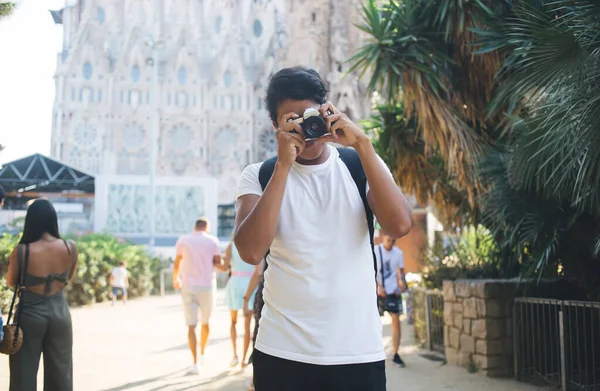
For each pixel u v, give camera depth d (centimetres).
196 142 7944
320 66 7700
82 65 7988
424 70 677
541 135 429
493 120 734
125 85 8000
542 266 523
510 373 616
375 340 186
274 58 8281
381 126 880
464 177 711
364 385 181
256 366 191
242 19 8762
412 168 860
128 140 7881
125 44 8269
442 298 785
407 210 187
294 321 182
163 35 8700
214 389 583
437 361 720
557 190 456
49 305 383
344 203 191
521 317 609
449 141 704
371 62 711
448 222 884
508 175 512
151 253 2808
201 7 8988
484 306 619
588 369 589
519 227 540
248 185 207
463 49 693
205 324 695
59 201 3644
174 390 580
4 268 1183
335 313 181
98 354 812
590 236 518
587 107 361
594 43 389
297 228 188
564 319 553
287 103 194
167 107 7956
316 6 7862
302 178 194
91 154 7756
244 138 8050
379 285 716
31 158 3133
